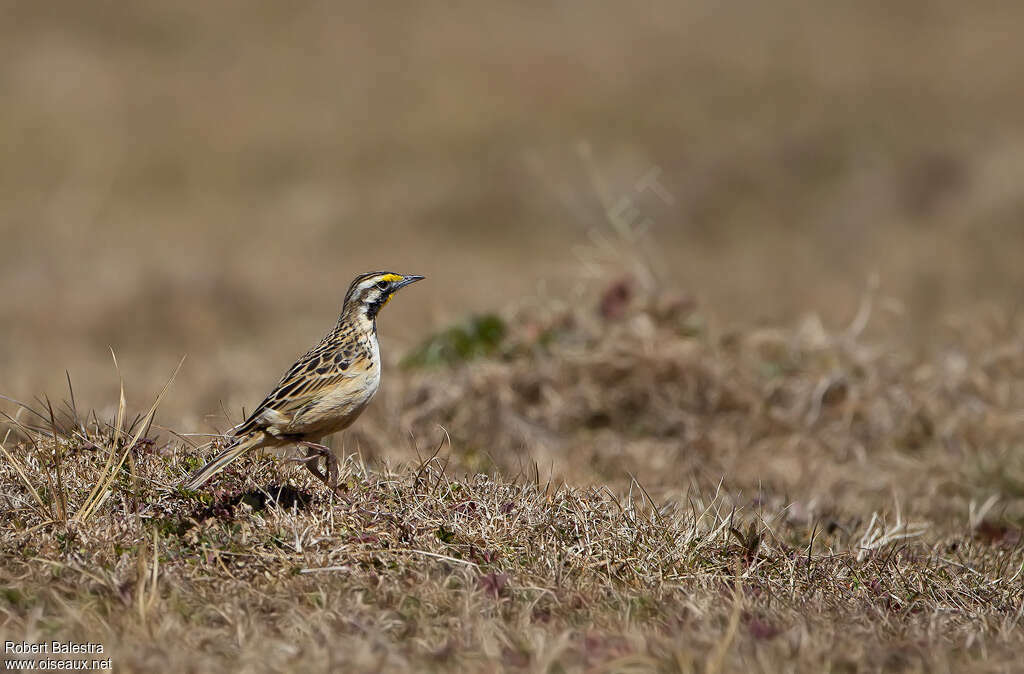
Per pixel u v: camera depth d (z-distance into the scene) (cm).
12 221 4422
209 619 1070
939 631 1112
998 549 1466
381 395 2050
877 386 2092
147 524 1226
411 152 5309
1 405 1883
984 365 2191
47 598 1080
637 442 1998
